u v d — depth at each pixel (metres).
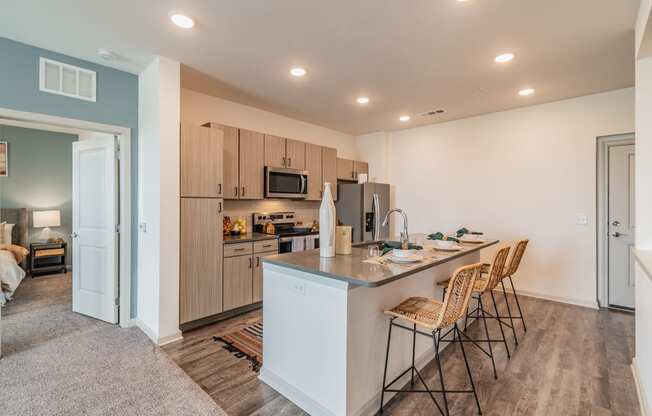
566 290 3.93
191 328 3.10
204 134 3.15
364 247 2.86
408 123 5.08
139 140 3.13
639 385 2.07
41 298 4.03
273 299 2.16
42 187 5.56
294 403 1.97
